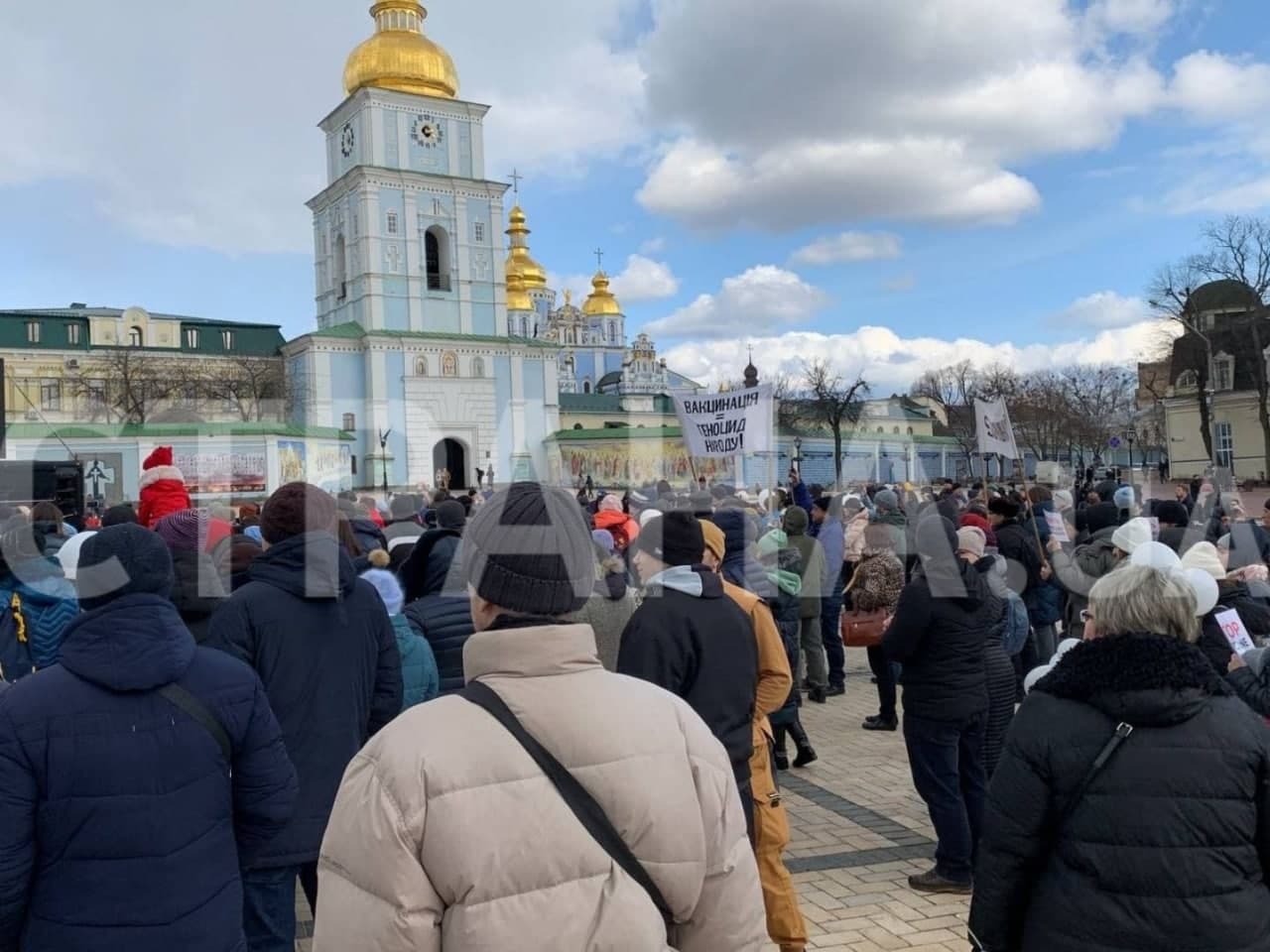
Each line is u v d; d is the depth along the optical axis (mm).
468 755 1812
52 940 2736
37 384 53219
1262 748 2746
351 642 3986
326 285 63031
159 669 2869
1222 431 56312
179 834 2846
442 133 59531
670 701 2072
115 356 47031
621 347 120375
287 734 3783
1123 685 2773
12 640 4477
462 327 59125
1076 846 2770
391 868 1745
